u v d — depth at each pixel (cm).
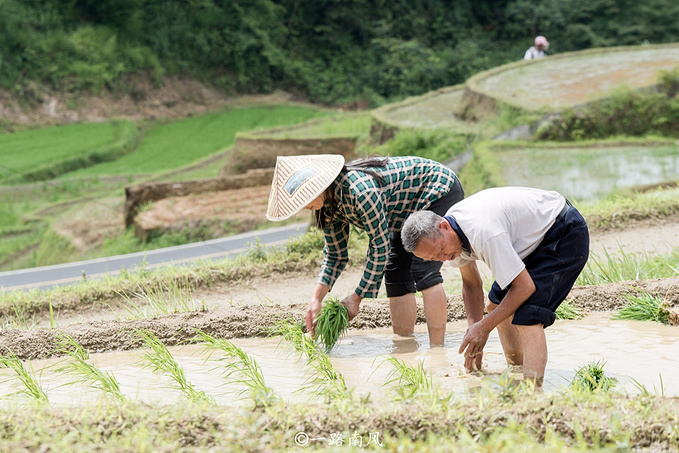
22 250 1872
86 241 1778
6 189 2397
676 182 1209
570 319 584
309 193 445
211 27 3969
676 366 446
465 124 1858
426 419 324
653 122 1733
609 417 321
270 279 814
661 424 317
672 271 702
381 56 4138
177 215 1594
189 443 311
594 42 3906
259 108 3834
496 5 4428
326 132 2234
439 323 524
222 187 1830
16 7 3344
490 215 389
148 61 3634
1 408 375
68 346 547
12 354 508
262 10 4172
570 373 439
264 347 543
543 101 1791
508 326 455
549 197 408
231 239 1266
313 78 4075
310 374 464
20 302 746
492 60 3991
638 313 573
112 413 326
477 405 337
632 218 934
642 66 2209
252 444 302
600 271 730
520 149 1573
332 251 505
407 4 4297
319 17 4322
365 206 460
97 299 768
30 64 3309
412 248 393
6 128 3122
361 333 577
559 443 290
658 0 3925
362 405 341
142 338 558
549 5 4116
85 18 3691
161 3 3884
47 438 299
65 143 2905
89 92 3412
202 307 617
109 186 2395
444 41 4256
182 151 2962
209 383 451
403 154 1697
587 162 1444
